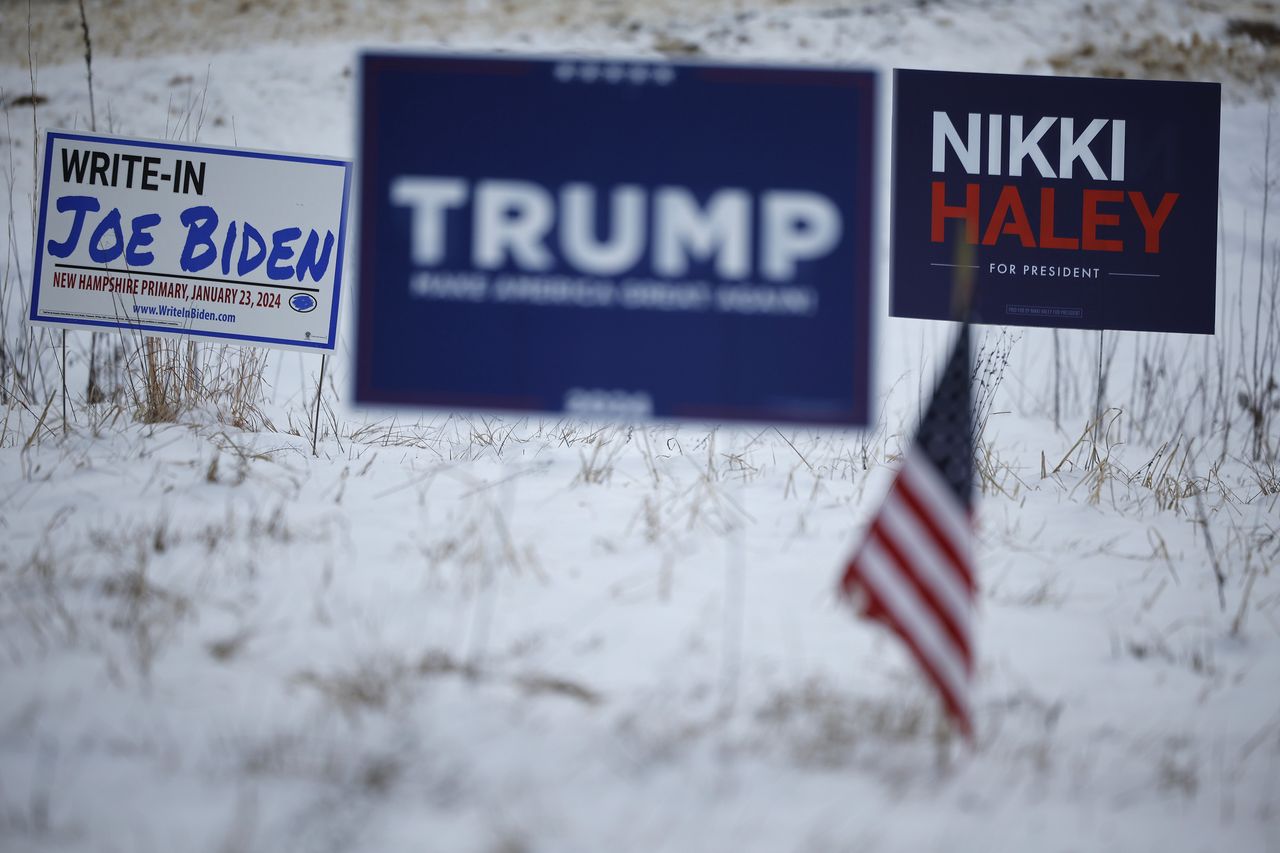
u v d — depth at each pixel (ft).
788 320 14.61
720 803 11.73
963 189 30.50
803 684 14.61
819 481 24.25
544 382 14.71
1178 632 17.61
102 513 19.69
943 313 30.42
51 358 33.58
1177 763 13.56
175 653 14.57
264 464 23.25
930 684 13.01
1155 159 30.66
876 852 11.04
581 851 10.69
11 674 13.80
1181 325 30.68
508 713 13.39
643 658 15.17
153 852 10.46
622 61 14.78
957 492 13.06
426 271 14.78
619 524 20.48
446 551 18.42
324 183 25.23
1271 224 48.32
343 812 11.21
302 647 14.97
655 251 14.70
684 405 14.61
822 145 14.70
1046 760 13.28
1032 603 18.43
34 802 11.19
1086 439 32.73
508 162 14.80
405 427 28.78
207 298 25.13
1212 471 28.58
